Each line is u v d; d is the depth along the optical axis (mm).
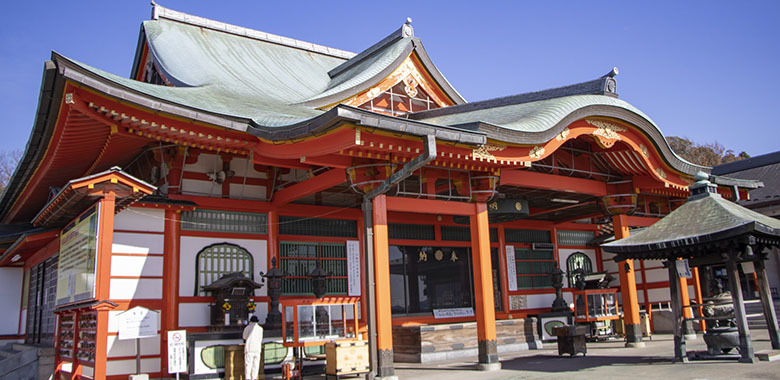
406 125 10734
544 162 16312
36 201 18562
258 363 11781
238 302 13742
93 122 12047
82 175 16125
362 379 12430
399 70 18562
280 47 24062
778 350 11938
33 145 13359
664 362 12445
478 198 13883
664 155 16500
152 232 13648
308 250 16391
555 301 21266
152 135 11977
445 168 13688
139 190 10812
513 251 22219
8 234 18172
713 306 12500
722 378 9852
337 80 21438
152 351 13055
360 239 17500
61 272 13641
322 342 12281
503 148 13031
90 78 10141
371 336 11719
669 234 11648
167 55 18750
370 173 12266
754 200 29797
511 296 21578
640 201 19031
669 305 22984
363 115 10211
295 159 13336
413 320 18531
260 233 15328
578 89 15930
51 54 9672
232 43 22266
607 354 15102
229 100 14023
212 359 12352
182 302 13664
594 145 17000
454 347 16625
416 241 19250
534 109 14672
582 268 24406
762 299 12406
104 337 10102
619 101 15562
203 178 14695
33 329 18094
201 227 14398
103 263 10305
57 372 13891
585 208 21578
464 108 17016
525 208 17281
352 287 16969
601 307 20312
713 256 12133
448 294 19750
